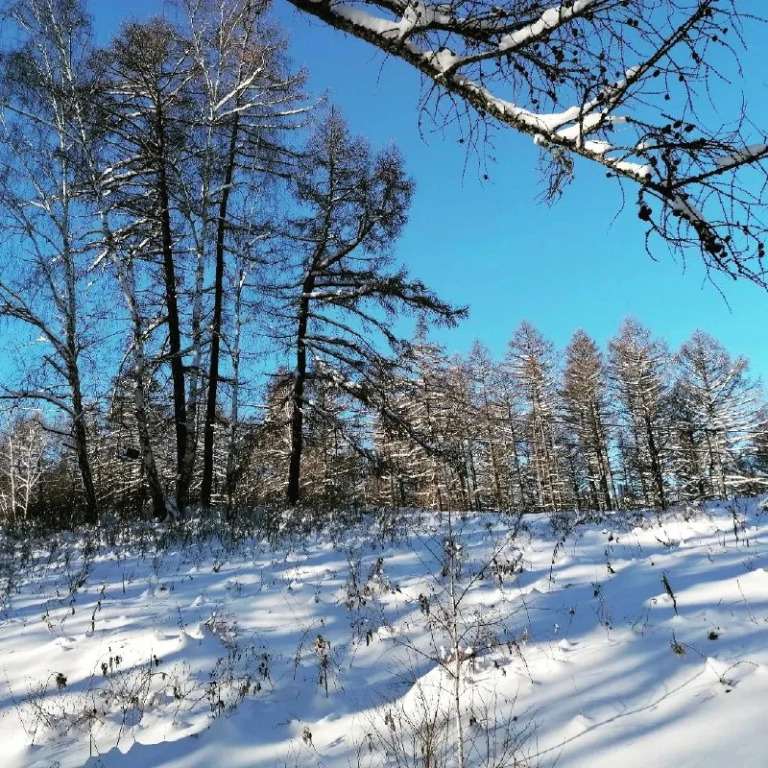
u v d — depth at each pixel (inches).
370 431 718.5
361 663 207.6
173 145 564.7
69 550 386.9
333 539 375.2
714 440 1296.8
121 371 516.4
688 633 181.6
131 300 509.7
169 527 437.7
